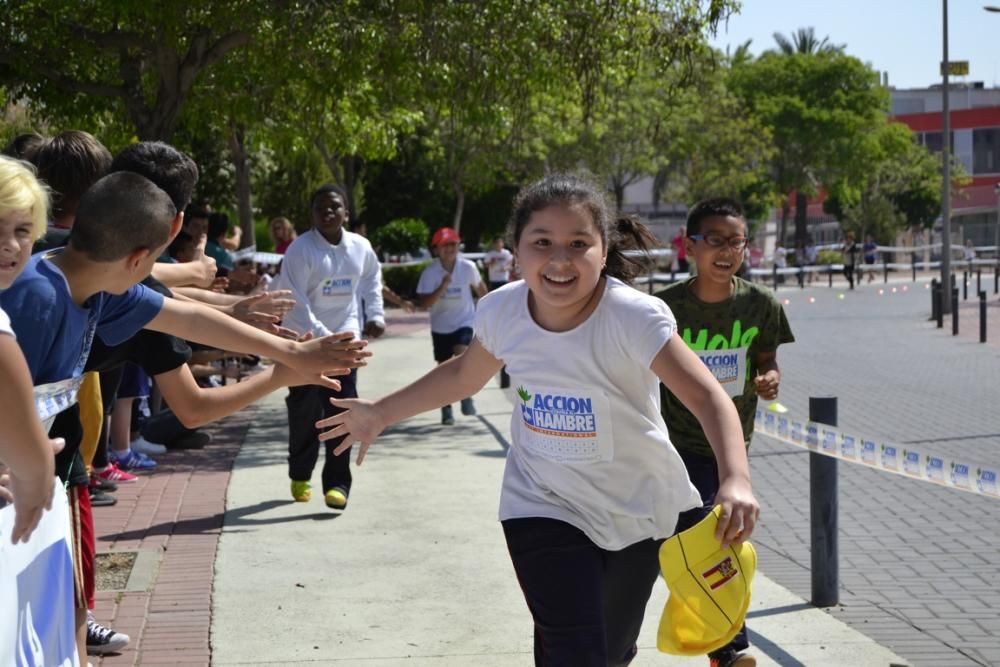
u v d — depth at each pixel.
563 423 3.45
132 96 11.87
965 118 92.75
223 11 10.87
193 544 6.81
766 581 6.17
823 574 5.66
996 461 9.74
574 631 3.32
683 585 3.05
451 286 12.12
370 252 8.21
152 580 6.05
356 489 8.44
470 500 8.04
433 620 5.45
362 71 11.42
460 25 11.42
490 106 12.45
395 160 38.69
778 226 87.62
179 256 8.29
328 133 15.48
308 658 4.93
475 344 3.66
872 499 8.35
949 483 4.43
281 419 12.23
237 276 6.56
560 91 13.36
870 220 76.12
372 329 8.20
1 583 2.62
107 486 8.20
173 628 5.30
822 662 4.84
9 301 3.10
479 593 5.86
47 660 3.09
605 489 3.49
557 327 3.41
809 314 28.86
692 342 4.75
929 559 6.69
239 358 11.99
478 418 12.16
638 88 38.66
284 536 7.01
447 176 38.53
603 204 3.37
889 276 51.91
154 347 3.82
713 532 3.03
